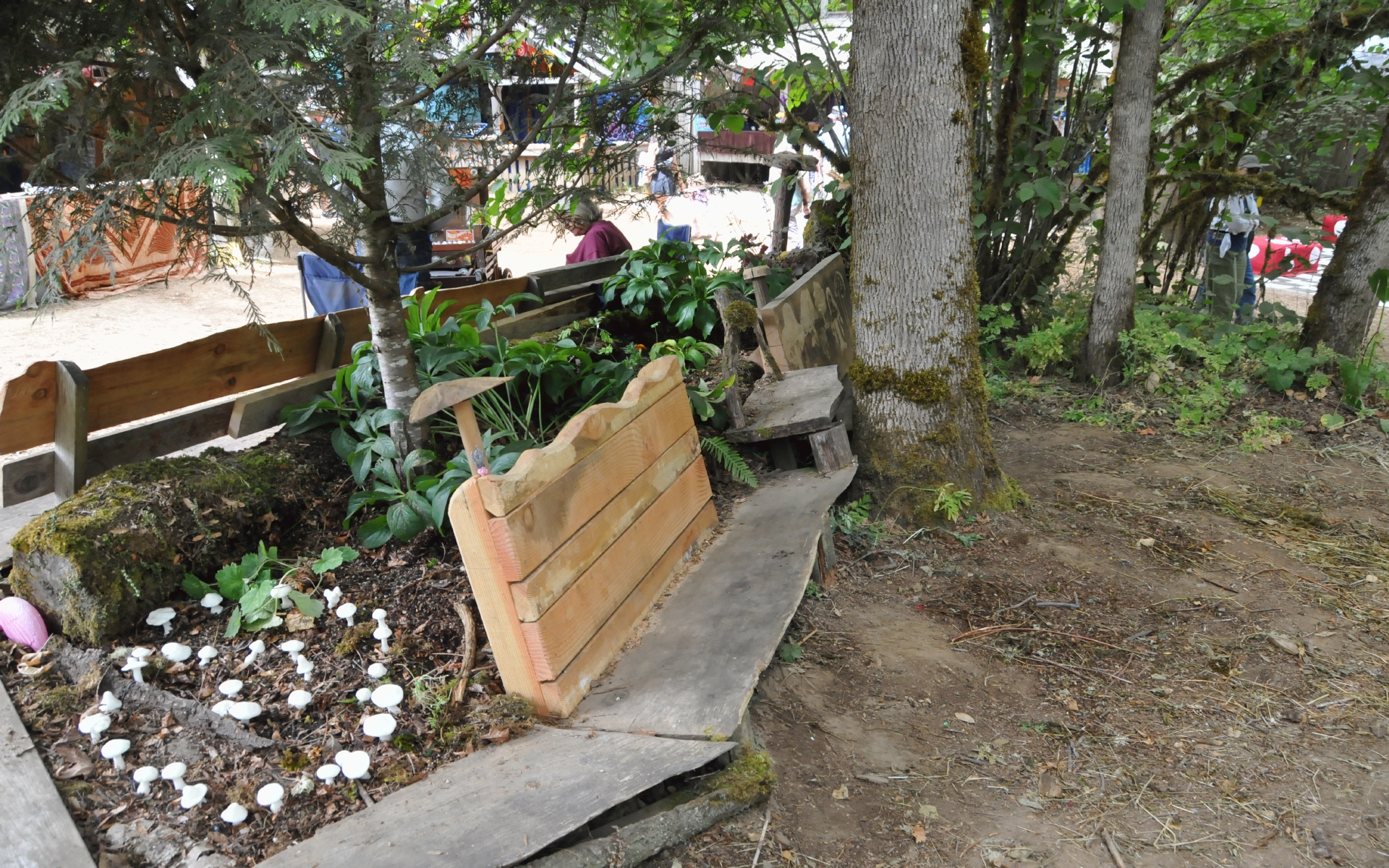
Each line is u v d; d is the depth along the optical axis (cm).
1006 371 709
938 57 387
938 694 310
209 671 278
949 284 416
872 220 418
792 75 644
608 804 205
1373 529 448
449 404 253
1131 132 622
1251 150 777
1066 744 286
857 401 447
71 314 822
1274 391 635
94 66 265
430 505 340
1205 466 532
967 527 429
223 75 250
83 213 273
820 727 290
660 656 281
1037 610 366
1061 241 771
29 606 287
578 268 626
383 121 305
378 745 247
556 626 255
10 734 240
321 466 376
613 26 368
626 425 317
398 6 271
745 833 238
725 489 434
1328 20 683
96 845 208
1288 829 251
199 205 277
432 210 368
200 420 372
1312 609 370
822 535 379
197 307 880
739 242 730
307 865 193
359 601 314
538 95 385
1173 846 244
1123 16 617
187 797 218
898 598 374
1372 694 313
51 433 333
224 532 324
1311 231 698
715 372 530
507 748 242
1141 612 366
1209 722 298
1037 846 242
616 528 300
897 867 233
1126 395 646
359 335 444
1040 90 752
